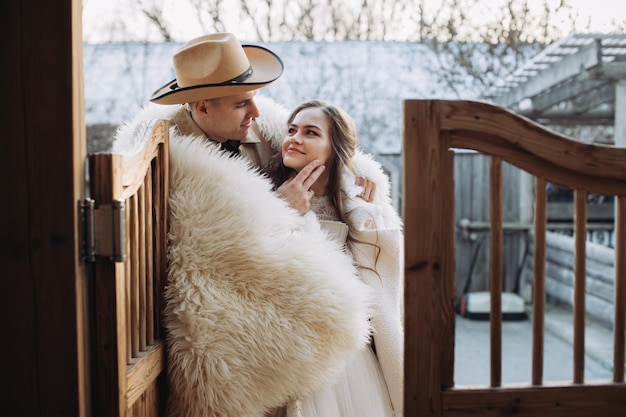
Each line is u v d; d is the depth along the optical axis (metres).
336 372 1.56
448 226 1.34
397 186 7.40
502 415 1.35
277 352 1.45
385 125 7.39
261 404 1.46
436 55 7.72
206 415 1.41
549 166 1.36
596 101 6.55
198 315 1.40
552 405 1.36
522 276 7.88
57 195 1.07
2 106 1.06
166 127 1.46
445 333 1.35
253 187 1.54
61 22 1.05
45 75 1.06
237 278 1.46
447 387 1.35
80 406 1.09
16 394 1.08
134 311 1.29
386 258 1.86
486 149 1.35
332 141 1.86
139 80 7.43
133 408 1.28
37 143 1.06
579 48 5.53
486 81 7.61
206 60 1.69
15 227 1.07
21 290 1.07
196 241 1.45
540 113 6.92
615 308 1.40
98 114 7.31
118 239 1.13
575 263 1.38
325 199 1.90
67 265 1.07
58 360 1.08
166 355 1.45
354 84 7.48
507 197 8.09
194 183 1.49
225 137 1.79
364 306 1.58
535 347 1.38
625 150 1.35
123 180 1.18
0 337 1.07
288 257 1.49
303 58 7.59
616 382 1.39
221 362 1.40
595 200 8.16
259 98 2.01
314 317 1.48
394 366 1.78
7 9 1.05
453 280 1.34
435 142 1.34
